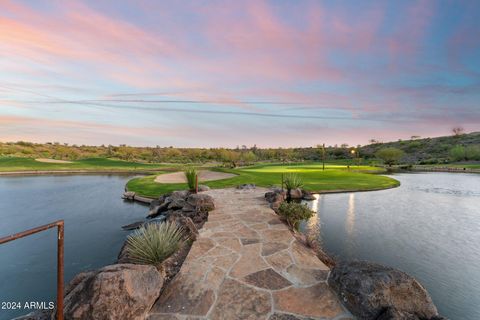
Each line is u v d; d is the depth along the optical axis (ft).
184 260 13.46
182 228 17.06
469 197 46.62
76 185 74.79
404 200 42.24
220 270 12.16
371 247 21.66
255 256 13.89
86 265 21.31
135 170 138.72
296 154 243.60
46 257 22.84
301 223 28.43
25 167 132.26
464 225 28.17
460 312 13.25
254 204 28.91
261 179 56.80
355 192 49.19
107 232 29.81
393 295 8.37
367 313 8.20
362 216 31.53
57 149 236.84
